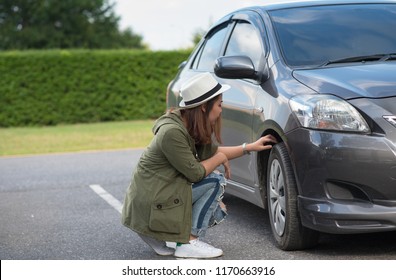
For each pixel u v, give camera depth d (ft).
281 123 19.08
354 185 17.70
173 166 18.81
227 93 23.34
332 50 21.34
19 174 37.96
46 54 79.05
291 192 18.99
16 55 78.33
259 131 20.56
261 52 22.02
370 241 20.48
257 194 21.54
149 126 69.41
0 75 78.02
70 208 28.12
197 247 19.69
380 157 17.39
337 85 18.60
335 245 20.20
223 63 21.34
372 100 17.93
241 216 24.79
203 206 19.45
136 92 81.30
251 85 21.79
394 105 17.79
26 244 22.45
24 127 78.13
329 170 17.85
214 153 19.63
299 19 22.79
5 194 32.09
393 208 17.47
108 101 80.69
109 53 80.64
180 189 18.81
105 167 39.06
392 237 20.83
